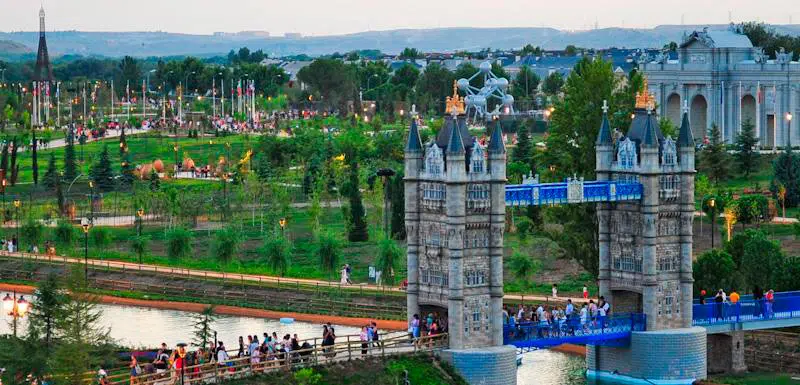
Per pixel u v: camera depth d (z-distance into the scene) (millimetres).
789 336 178875
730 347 170000
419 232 154375
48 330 152875
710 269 191500
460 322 149750
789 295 177625
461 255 149625
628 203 165125
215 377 139000
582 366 174750
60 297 155375
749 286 192875
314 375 141875
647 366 162000
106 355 158250
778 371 170625
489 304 151875
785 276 187875
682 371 162625
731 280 191000
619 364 165000
